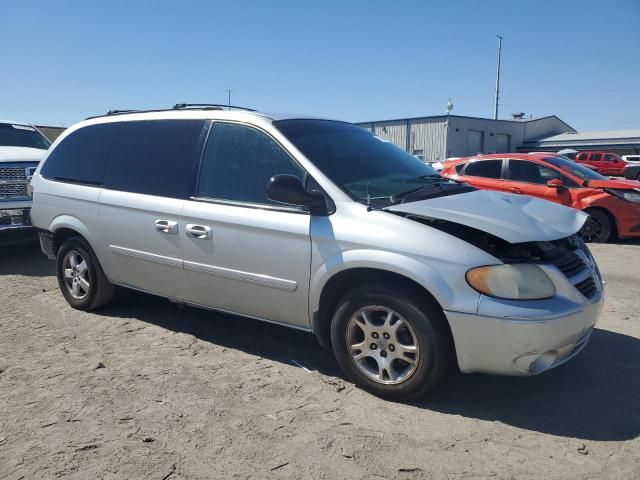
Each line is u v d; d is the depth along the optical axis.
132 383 3.93
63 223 5.32
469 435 3.25
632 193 9.53
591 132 52.44
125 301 5.83
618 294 6.25
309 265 3.78
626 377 4.02
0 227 7.62
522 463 2.97
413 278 3.37
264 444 3.15
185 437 3.22
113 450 3.09
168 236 4.48
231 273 4.16
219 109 4.57
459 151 42.91
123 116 5.19
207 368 4.20
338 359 3.84
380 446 3.12
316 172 3.90
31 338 4.82
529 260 3.35
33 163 7.93
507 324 3.18
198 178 4.41
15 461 2.98
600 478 2.83
